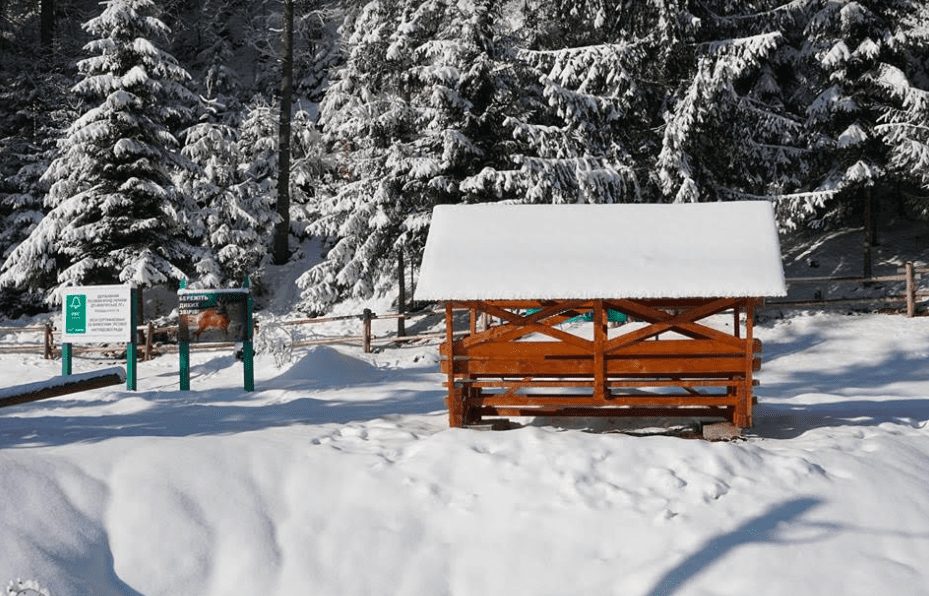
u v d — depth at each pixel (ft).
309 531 21.34
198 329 45.96
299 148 102.94
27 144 94.32
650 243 28.55
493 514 21.70
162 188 75.92
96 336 49.42
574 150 68.44
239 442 25.14
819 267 80.74
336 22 126.31
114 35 75.87
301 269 93.09
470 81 69.51
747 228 28.89
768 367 52.08
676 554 19.70
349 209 75.72
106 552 19.94
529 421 31.65
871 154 72.33
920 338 56.29
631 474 23.45
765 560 19.30
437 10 75.25
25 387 22.52
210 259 80.94
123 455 23.35
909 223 87.45
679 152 66.59
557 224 30.01
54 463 22.17
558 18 77.71
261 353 60.34
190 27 133.28
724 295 26.07
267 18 124.88
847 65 71.05
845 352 54.60
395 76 77.10
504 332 28.45
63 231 73.77
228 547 20.62
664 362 27.94
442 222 30.73
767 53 67.56
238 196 89.45
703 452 24.40
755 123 73.15
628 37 71.87
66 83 97.71
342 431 28.63
